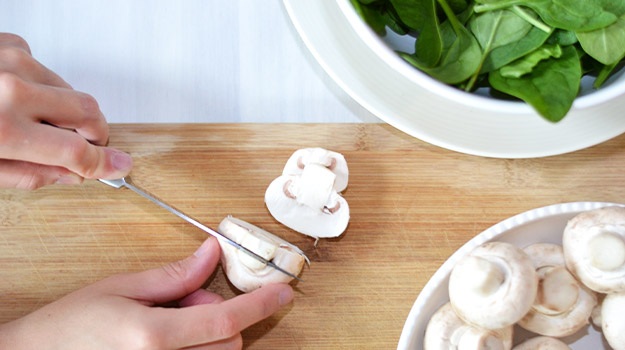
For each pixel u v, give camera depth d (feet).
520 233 1.81
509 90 1.71
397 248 1.86
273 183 1.85
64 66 1.91
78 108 1.67
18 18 1.91
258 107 1.91
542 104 1.68
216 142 1.87
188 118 1.90
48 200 1.86
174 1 1.92
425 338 1.76
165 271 1.81
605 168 1.87
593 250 1.69
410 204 1.87
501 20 1.73
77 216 1.86
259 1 1.92
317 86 1.91
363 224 1.86
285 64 1.91
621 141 1.86
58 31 1.91
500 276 1.69
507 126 1.77
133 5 1.92
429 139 1.77
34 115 1.61
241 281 1.82
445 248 1.86
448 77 1.73
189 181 1.87
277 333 1.85
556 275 1.72
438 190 1.87
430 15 1.70
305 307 1.85
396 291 1.85
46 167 1.72
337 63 1.75
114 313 1.74
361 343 1.85
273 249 1.78
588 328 1.83
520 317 1.69
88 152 1.64
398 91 1.75
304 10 1.74
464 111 1.76
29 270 1.86
